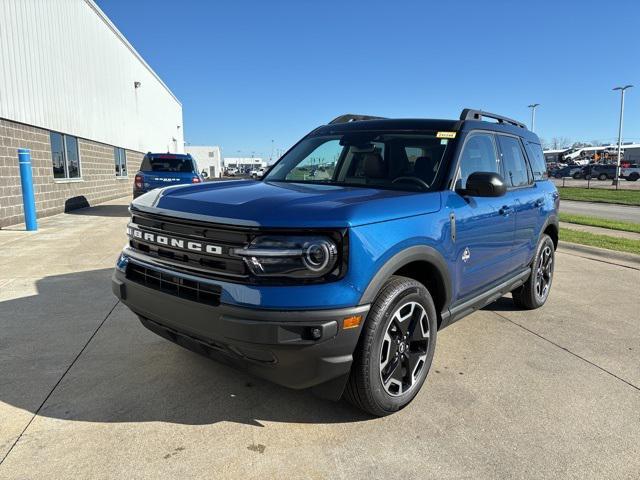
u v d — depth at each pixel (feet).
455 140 12.23
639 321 16.46
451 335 14.84
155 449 8.66
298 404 10.32
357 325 8.50
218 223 8.52
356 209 8.79
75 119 53.57
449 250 10.82
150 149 106.63
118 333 14.06
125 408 10.01
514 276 15.24
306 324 8.00
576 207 71.46
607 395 11.13
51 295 17.67
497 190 11.03
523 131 16.85
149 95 105.19
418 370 10.50
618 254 27.50
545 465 8.50
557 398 10.93
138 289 9.83
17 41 39.42
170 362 12.17
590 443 9.21
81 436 9.00
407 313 9.91
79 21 55.57
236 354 8.48
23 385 10.89
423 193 10.81
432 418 9.95
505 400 10.78
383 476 8.11
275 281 8.13
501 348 13.84
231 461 8.39
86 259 24.00
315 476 8.06
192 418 9.70
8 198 37.11
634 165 190.08
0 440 8.83
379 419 9.86
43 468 8.08
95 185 61.98
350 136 13.69
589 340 14.60
